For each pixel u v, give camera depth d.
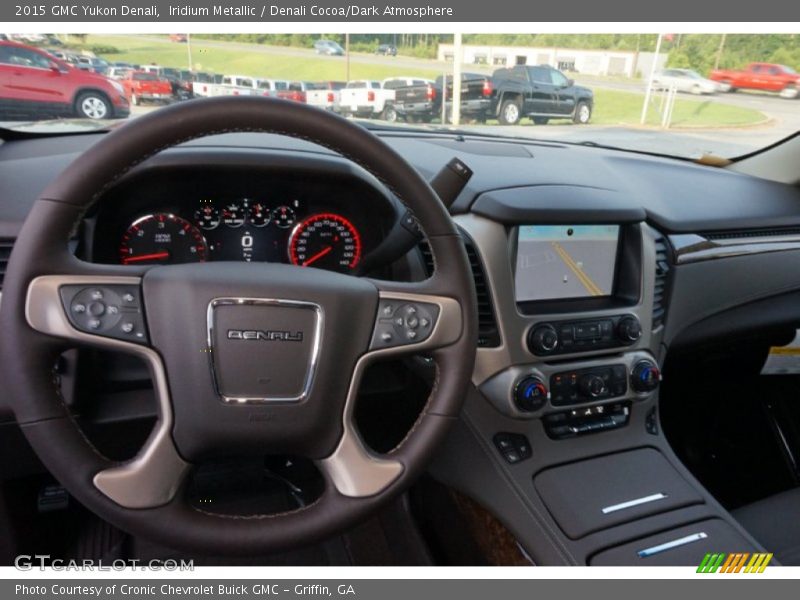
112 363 0.98
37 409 0.66
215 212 1.03
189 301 0.69
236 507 1.22
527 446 1.07
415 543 1.31
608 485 1.05
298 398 0.72
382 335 0.74
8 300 0.65
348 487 0.74
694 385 1.68
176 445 0.71
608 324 1.11
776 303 1.51
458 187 0.78
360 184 1.02
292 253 1.08
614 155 1.65
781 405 1.53
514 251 1.05
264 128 0.66
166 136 0.64
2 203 0.94
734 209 1.43
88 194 0.65
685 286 1.30
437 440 0.76
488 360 1.05
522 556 1.04
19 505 1.08
